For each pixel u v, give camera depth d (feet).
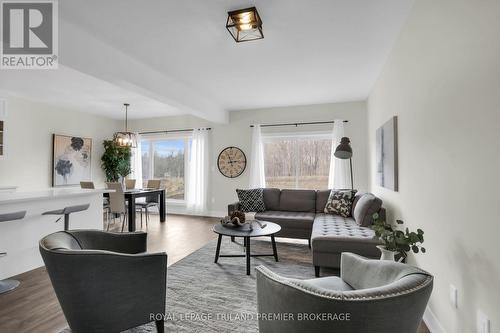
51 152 18.08
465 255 4.84
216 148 20.63
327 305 3.63
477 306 4.49
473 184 4.56
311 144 18.52
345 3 7.07
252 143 19.02
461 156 4.93
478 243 4.43
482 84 4.26
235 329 6.48
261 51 9.87
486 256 4.22
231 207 14.90
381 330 3.61
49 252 5.31
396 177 9.25
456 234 5.16
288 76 12.51
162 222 18.74
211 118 17.74
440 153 5.80
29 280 9.23
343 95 15.85
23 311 7.24
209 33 8.52
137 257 5.60
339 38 8.93
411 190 7.77
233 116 19.98
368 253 8.95
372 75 12.45
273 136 18.89
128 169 22.24
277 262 11.02
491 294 4.11
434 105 6.05
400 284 3.87
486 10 4.13
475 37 4.44
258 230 10.23
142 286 5.69
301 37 8.82
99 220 12.98
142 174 23.27
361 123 16.99
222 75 12.31
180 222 18.74
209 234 15.42
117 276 5.41
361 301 3.55
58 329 6.45
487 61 4.12
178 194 22.38
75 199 11.85
